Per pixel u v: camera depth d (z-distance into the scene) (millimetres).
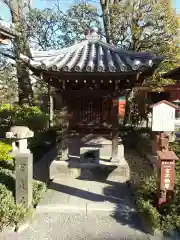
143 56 5836
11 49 13211
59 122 12578
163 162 4152
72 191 5477
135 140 10172
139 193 4871
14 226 4039
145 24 10609
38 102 14969
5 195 4395
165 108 4305
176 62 10820
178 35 10344
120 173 6199
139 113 11375
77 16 12719
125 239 3846
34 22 12961
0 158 6367
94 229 4121
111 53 6301
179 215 3932
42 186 5527
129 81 5855
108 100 7125
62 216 4496
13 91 14281
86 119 7230
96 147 7203
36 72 5723
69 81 6059
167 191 4273
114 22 10906
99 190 5551
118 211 4621
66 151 6566
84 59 5863
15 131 4324
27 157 4320
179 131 11531
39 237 3885
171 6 10109
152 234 3934
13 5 12984
